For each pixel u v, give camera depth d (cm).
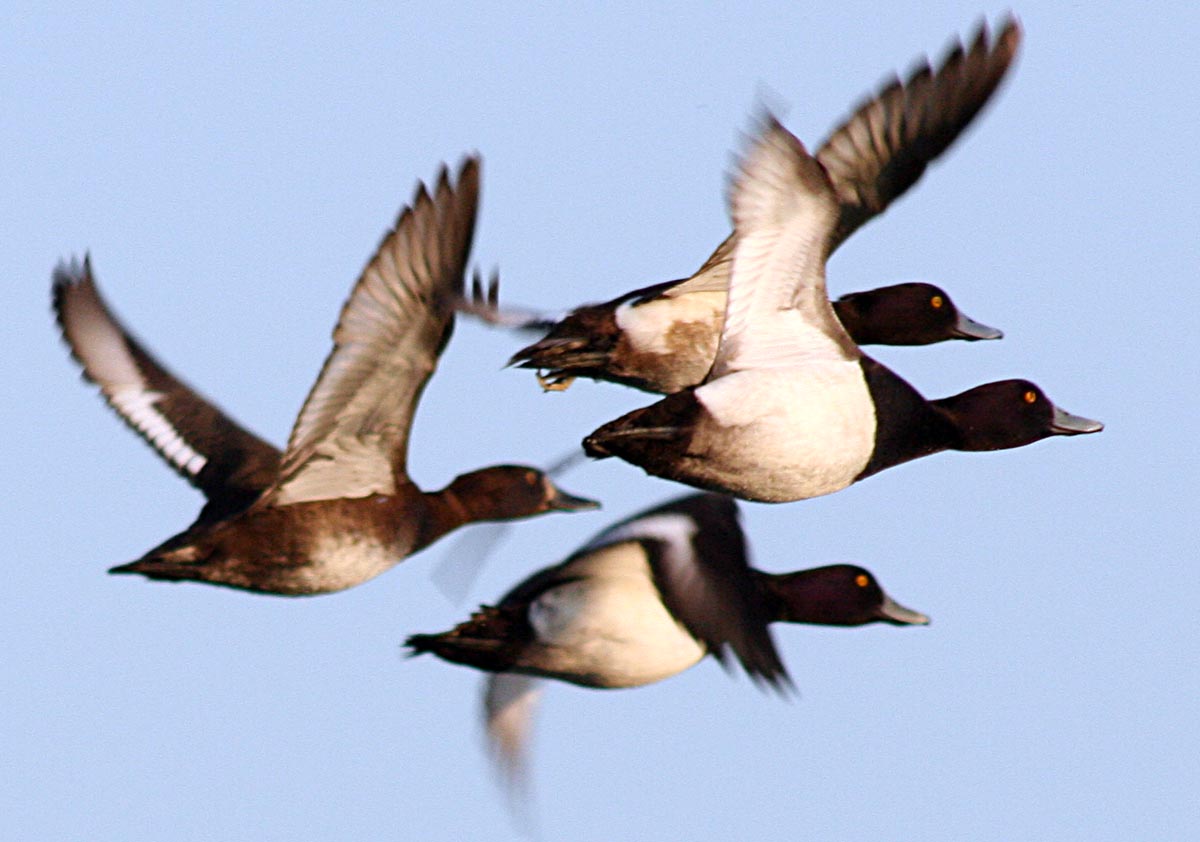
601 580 1536
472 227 1340
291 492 1457
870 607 1634
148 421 1576
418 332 1364
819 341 1397
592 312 1582
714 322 1567
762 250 1341
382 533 1475
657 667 1542
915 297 1691
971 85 1388
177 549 1454
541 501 1564
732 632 1461
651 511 1525
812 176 1305
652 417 1353
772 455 1372
